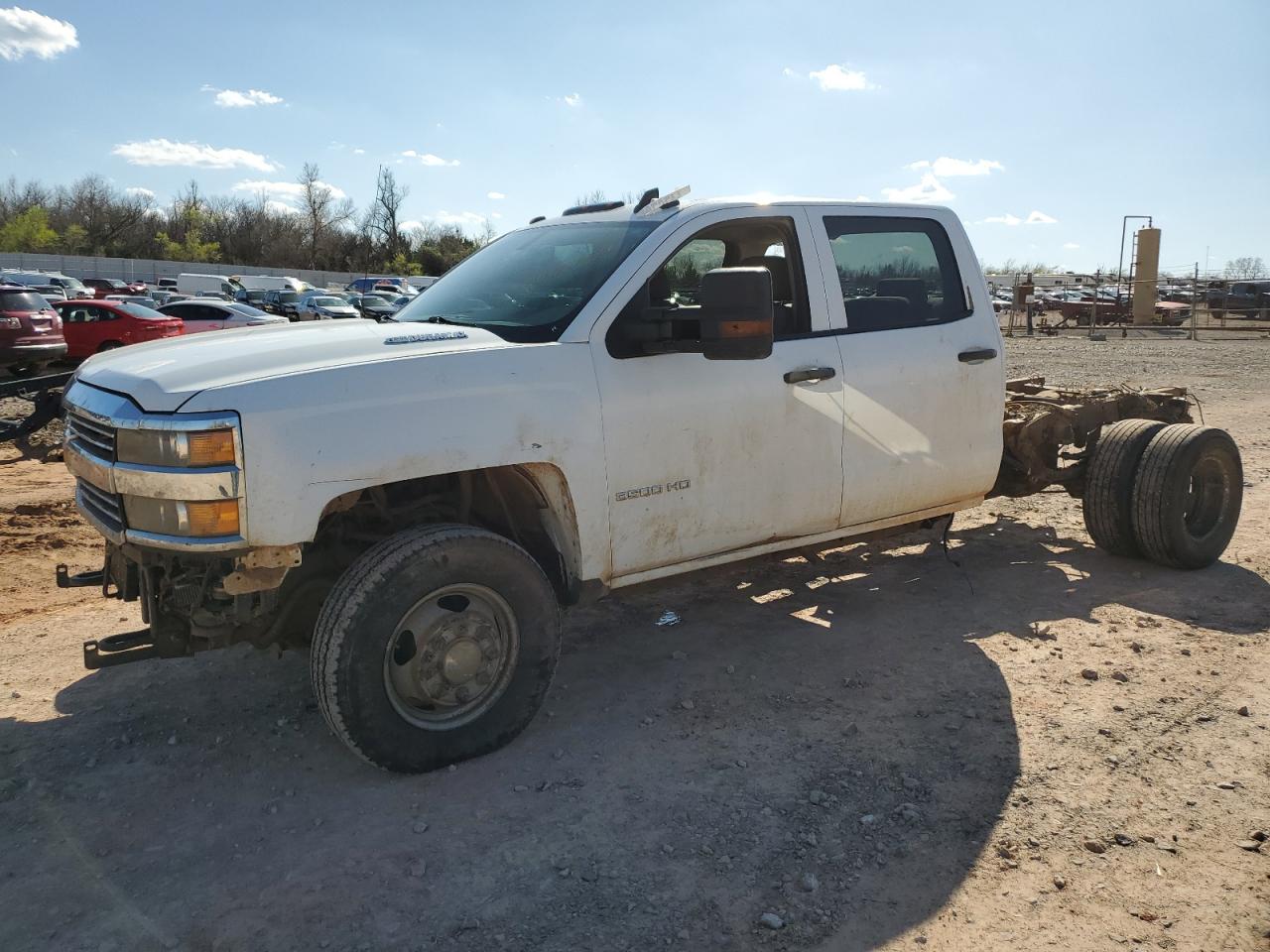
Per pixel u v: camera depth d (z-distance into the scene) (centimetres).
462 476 377
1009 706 399
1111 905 275
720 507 419
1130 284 3812
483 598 353
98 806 331
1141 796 330
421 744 342
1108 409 621
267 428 308
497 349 359
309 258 8375
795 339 442
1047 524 693
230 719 395
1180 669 433
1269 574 571
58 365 2062
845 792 335
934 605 524
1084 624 491
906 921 270
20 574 591
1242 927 265
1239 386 1540
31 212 7969
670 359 398
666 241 406
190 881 290
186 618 351
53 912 276
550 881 288
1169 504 550
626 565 397
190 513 309
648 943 261
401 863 297
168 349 368
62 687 427
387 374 332
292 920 271
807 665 446
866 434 464
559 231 457
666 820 320
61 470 931
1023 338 3050
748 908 275
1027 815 319
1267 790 333
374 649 327
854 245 471
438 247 8206
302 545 332
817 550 483
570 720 394
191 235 8169
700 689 422
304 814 325
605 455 380
